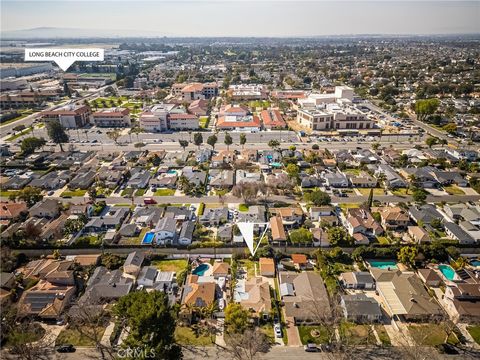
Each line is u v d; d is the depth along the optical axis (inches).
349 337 2669.8
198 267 3503.9
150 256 3617.1
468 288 2984.7
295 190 5108.3
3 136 7608.3
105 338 2687.0
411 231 3941.9
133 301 2341.3
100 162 6205.7
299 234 3774.6
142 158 6171.3
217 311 2928.2
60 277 3171.8
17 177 5418.3
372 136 7677.2
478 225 4074.8
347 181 5236.2
